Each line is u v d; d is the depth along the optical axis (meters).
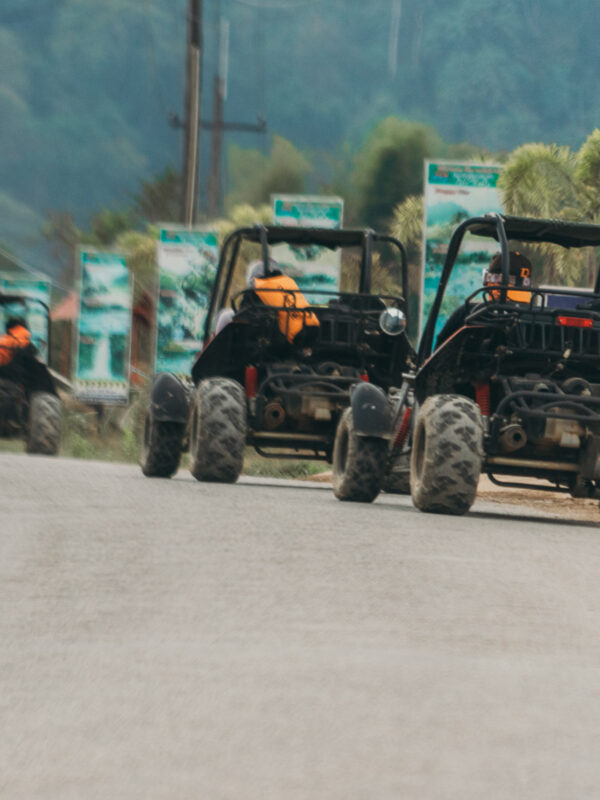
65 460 53.38
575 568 20.91
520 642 14.77
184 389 40.19
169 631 14.81
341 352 41.34
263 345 39.97
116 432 96.19
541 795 9.17
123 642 14.23
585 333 30.84
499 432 30.06
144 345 122.25
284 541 22.33
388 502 36.41
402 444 35.47
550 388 30.66
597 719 11.54
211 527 24.05
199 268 91.88
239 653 13.73
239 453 37.31
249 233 42.38
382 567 19.77
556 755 10.27
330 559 20.39
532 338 30.56
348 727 10.89
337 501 34.03
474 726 11.08
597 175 94.31
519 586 18.59
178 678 12.62
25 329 66.94
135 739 10.48
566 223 32.00
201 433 37.28
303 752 10.12
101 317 99.25
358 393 34.41
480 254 71.94
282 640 14.41
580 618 16.36
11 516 25.31
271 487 38.88
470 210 72.12
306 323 40.22
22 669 12.95
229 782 9.31
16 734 10.62
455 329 31.69
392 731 10.80
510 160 94.94
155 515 25.88
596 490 31.27
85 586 17.58
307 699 11.83
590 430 29.91
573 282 92.75
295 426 39.28
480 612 16.44
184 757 9.97
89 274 99.38
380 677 12.78
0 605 16.23
